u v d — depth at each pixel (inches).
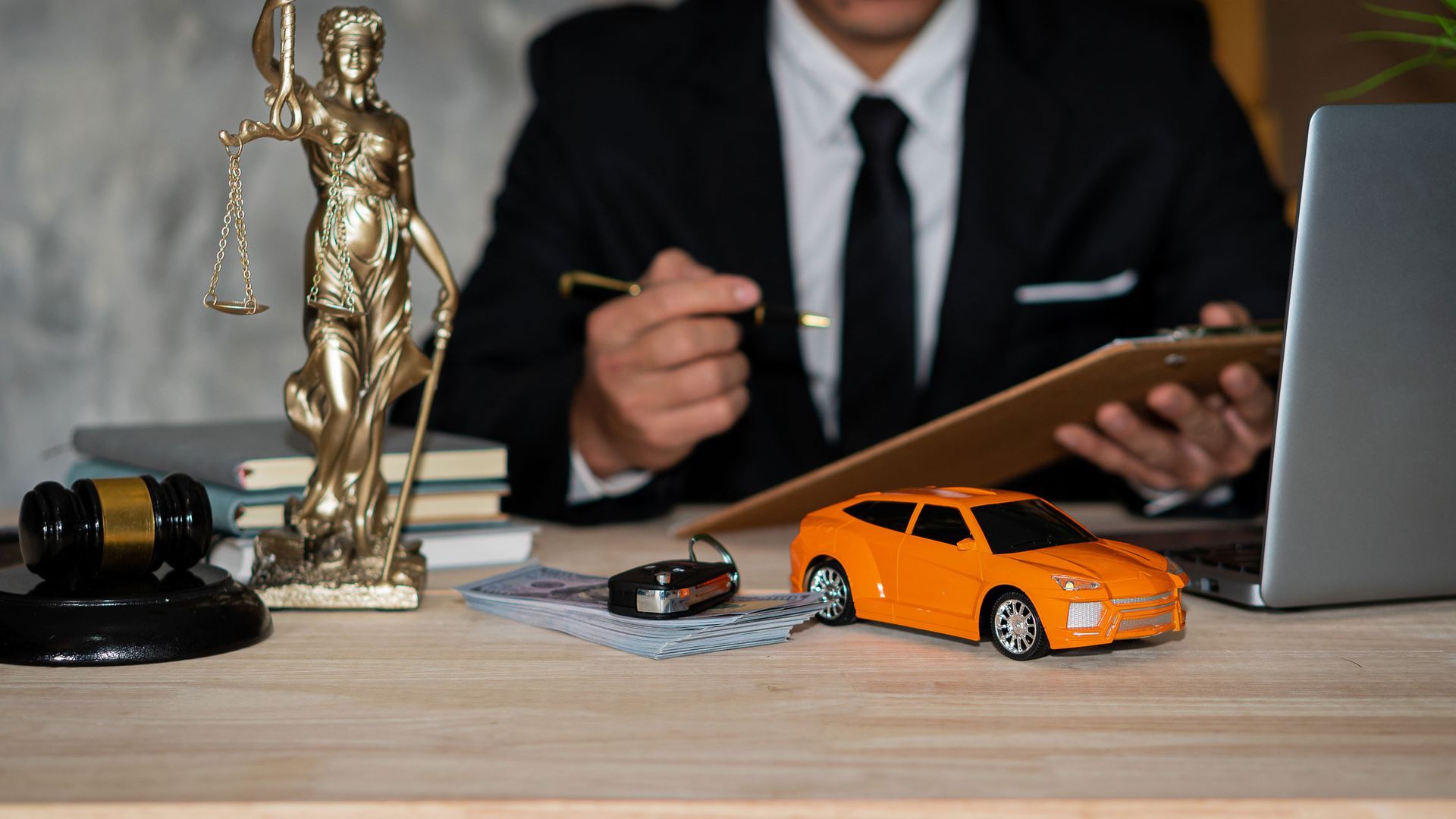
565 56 104.2
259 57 36.5
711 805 22.8
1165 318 98.7
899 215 89.3
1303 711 29.5
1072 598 33.0
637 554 54.4
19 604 34.4
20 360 141.3
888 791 23.6
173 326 143.8
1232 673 33.2
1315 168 34.0
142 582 36.6
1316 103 126.6
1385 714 29.2
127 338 143.2
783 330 91.0
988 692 31.2
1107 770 24.9
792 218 98.8
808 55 98.3
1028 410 46.8
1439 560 38.7
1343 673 33.3
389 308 40.4
